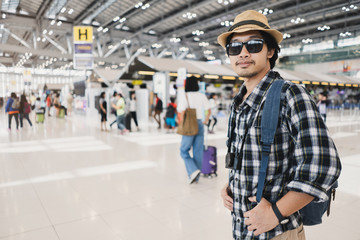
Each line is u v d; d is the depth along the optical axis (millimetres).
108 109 14711
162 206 2812
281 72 16719
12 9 18906
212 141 6840
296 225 833
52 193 3193
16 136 7715
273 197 795
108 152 5531
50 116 15430
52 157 5094
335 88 21703
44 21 19016
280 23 18047
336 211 2701
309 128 718
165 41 23797
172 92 12359
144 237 2207
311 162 692
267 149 787
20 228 2350
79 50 13914
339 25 20297
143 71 12750
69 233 2268
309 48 22391
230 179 981
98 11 17438
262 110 821
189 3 15070
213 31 21062
